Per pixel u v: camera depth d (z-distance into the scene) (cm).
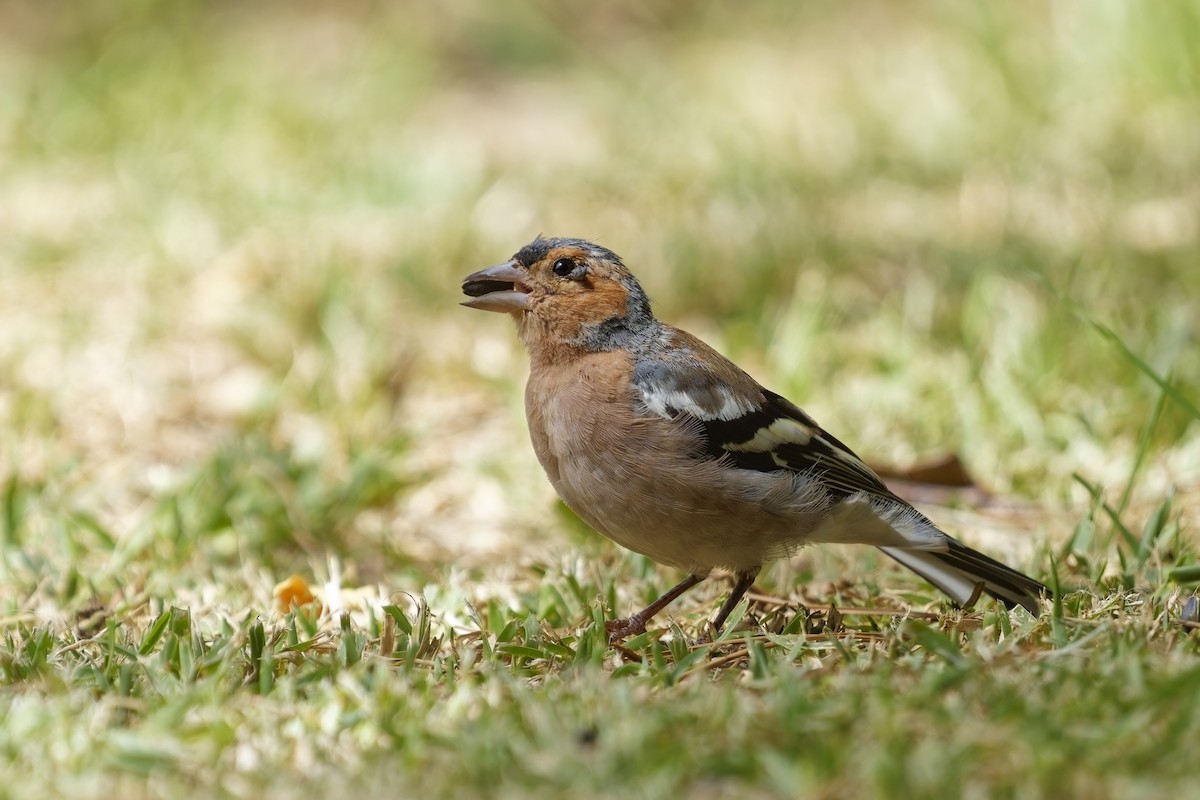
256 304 1448
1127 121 1902
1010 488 1070
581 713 606
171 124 1972
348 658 714
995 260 1475
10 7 2530
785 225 1584
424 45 2400
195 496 1037
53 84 2091
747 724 582
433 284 1522
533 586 908
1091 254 1477
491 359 1370
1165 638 694
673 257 1526
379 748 590
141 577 914
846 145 1894
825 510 808
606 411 806
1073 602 777
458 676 689
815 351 1307
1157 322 1284
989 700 598
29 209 1742
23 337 1378
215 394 1312
